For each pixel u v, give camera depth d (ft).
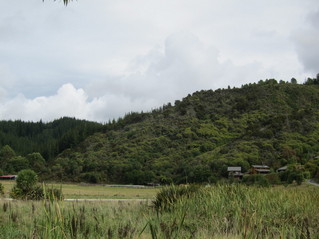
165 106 612.29
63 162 348.18
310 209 33.50
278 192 41.73
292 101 514.27
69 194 124.98
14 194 63.10
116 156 384.27
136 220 28.60
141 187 245.24
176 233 18.79
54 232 16.07
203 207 34.06
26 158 365.61
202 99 573.33
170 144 414.00
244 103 512.22
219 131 447.01
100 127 534.37
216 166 253.85
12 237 22.07
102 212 34.55
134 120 555.69
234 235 22.47
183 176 239.09
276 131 344.08
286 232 21.84
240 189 40.22
